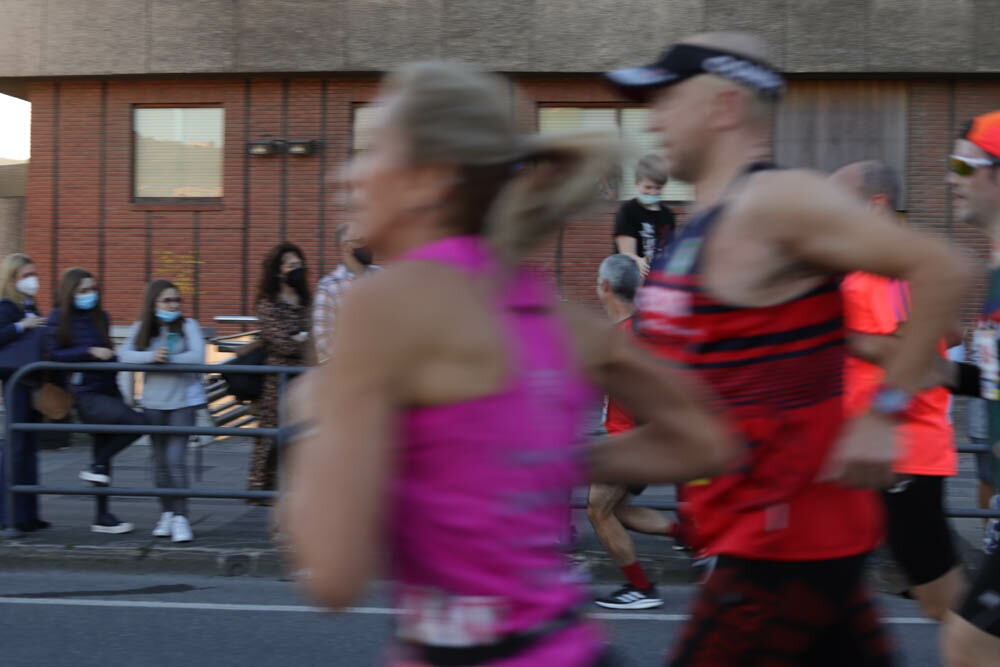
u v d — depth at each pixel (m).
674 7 15.59
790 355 2.65
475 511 1.78
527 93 16.02
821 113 15.91
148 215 16.67
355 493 1.69
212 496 8.12
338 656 5.88
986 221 3.75
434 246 1.86
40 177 16.91
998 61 15.38
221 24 16.09
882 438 2.48
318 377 1.80
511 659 1.79
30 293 8.65
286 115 16.39
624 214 9.77
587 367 2.02
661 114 2.82
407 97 1.87
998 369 3.67
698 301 2.68
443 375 1.77
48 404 8.32
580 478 2.02
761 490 2.69
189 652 5.93
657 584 7.54
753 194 2.59
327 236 16.33
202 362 8.59
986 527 7.57
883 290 4.09
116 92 16.70
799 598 2.68
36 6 16.34
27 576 7.78
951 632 3.24
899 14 15.44
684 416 2.14
